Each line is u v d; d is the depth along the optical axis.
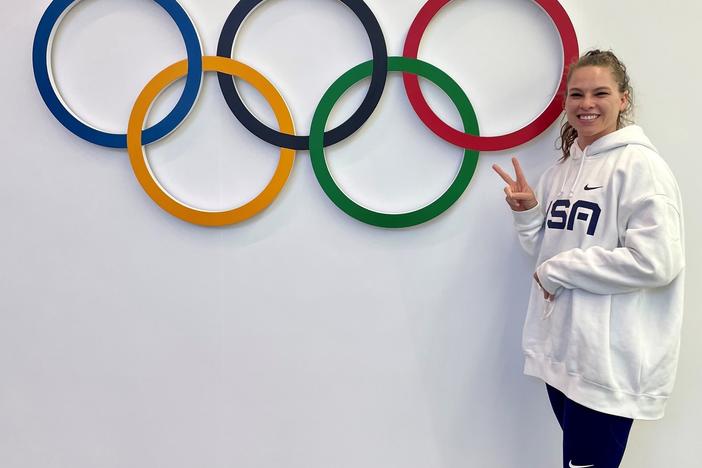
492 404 1.26
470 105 1.14
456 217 1.21
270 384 1.29
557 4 1.11
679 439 1.24
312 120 1.17
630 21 1.14
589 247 0.96
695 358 1.21
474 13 1.16
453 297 1.24
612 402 0.94
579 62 1.01
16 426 1.31
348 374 1.27
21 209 1.26
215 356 1.29
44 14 1.17
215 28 1.19
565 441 1.03
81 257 1.27
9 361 1.31
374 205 1.22
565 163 1.08
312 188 1.22
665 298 0.97
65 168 1.25
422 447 1.29
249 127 1.17
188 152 1.23
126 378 1.30
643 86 1.15
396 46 1.17
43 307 1.29
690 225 1.18
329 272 1.24
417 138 1.20
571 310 0.98
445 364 1.26
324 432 1.30
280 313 1.26
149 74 1.21
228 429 1.31
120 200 1.25
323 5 1.17
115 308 1.28
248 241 1.24
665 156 1.16
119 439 1.31
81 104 1.23
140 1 1.19
